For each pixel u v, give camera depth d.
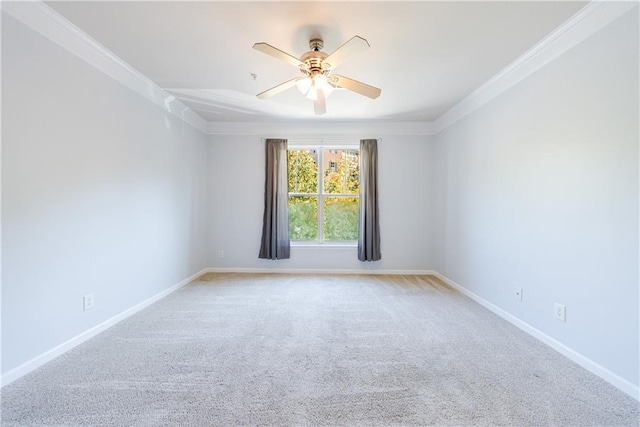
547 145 2.33
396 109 3.90
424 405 1.64
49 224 2.06
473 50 2.41
